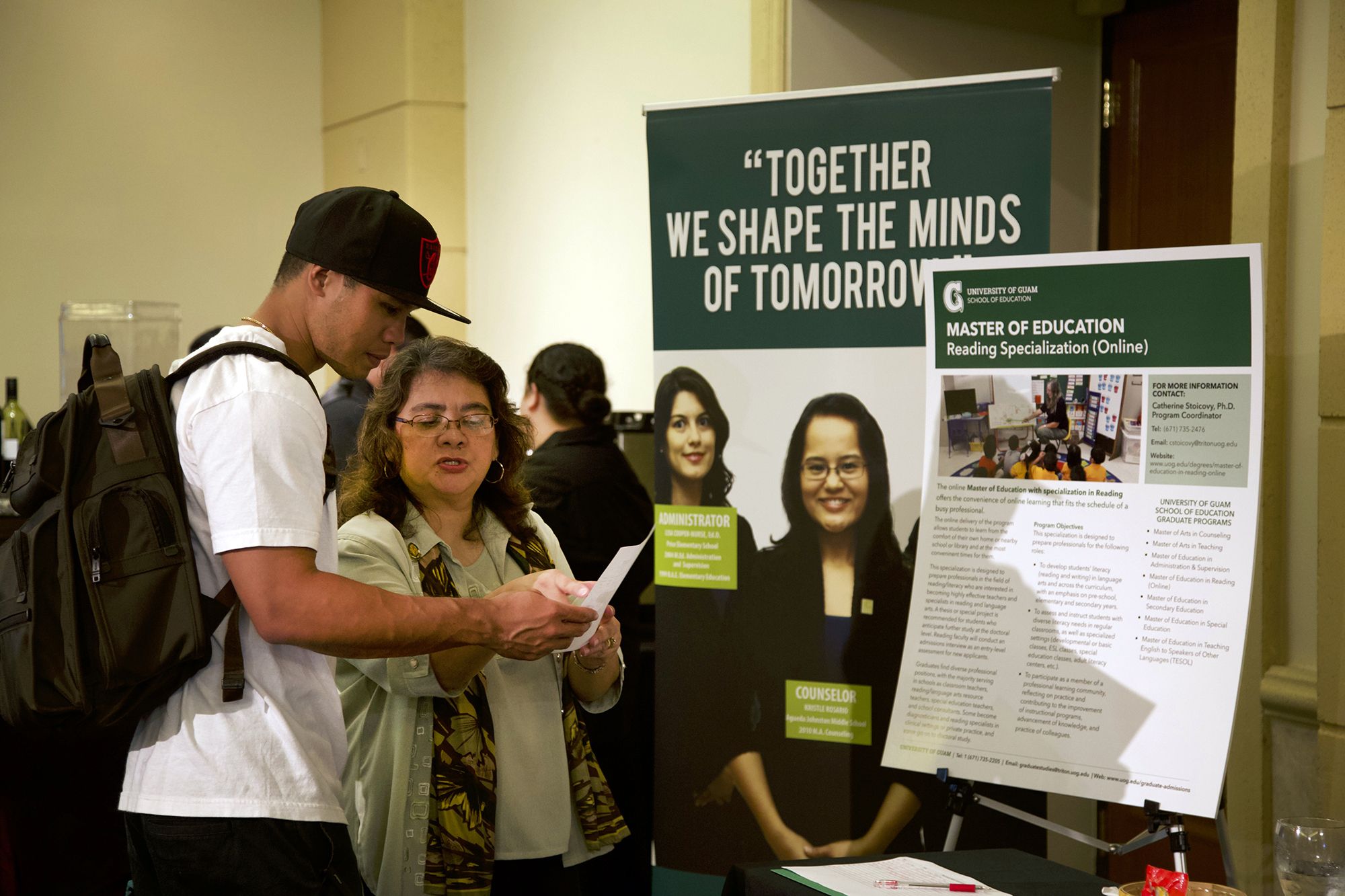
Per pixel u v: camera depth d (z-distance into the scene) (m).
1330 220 2.36
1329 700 2.41
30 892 2.89
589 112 4.41
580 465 3.16
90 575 1.47
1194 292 1.92
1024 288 2.04
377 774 1.92
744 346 2.52
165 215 5.55
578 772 2.10
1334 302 2.36
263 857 1.55
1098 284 1.98
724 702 2.56
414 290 1.67
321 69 5.83
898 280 2.39
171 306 3.32
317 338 1.66
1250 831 2.60
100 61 5.38
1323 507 2.41
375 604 1.54
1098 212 3.74
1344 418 2.36
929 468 2.14
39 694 1.44
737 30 3.72
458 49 5.13
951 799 2.09
